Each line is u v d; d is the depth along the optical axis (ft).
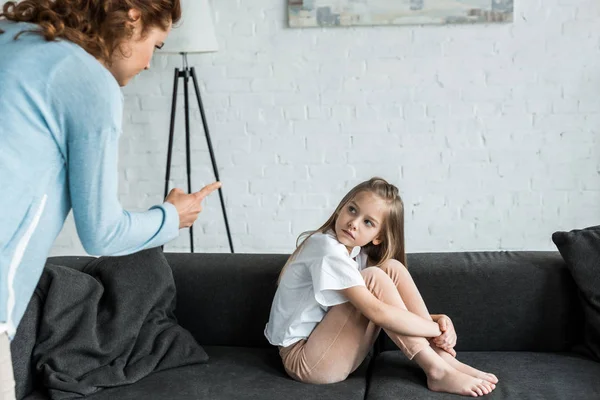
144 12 4.70
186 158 12.42
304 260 7.10
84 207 4.62
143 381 6.79
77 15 4.57
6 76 4.31
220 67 12.60
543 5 11.87
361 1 12.03
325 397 6.45
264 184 12.90
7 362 4.45
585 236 7.42
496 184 12.47
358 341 6.88
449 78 12.23
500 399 6.28
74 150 4.51
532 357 7.27
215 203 13.06
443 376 6.51
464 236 12.68
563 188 12.36
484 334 7.57
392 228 7.32
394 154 12.57
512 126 12.27
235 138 12.80
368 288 6.98
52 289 6.88
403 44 12.20
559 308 7.53
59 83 4.38
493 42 12.06
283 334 7.12
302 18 12.20
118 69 4.91
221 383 6.75
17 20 4.66
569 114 12.14
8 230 4.33
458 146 12.42
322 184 12.78
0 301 4.29
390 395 6.42
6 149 4.26
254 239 13.10
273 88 12.57
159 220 5.07
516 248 12.60
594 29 11.85
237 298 7.84
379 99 12.41
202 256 8.17
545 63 12.04
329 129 12.60
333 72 12.41
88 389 6.44
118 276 7.36
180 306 7.89
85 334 6.77
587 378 6.66
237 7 12.39
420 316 7.06
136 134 12.92
